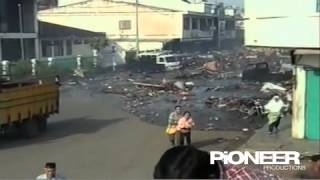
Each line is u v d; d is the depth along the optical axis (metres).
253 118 22.89
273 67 46.19
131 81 40.75
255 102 25.38
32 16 48.53
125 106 28.03
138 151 16.56
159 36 67.69
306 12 15.00
